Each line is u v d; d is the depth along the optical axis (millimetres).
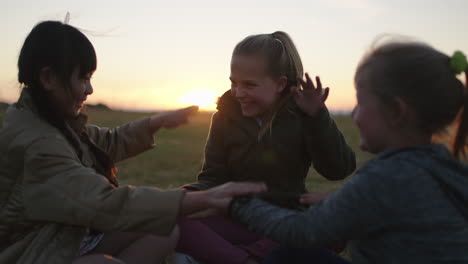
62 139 1837
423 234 1470
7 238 1865
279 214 1664
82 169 1796
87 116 2061
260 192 1772
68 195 1754
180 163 7418
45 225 1825
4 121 1866
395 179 1486
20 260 1788
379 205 1495
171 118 2500
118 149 2480
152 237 2176
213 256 2125
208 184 2473
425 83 1533
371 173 1522
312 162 2416
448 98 1557
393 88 1553
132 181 5758
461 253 1459
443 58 1586
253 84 2248
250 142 2355
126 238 2240
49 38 1855
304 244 1595
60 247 1809
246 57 2234
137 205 1762
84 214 1745
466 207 1504
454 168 1527
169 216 1761
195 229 2217
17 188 1807
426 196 1470
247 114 2326
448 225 1464
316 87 2031
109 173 2121
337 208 1543
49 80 1863
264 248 2174
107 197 1757
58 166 1778
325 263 1968
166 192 1796
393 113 1570
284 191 2365
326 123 2100
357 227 1534
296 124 2322
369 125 1621
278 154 2326
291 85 2344
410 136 1591
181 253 2264
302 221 1598
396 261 1504
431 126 1575
